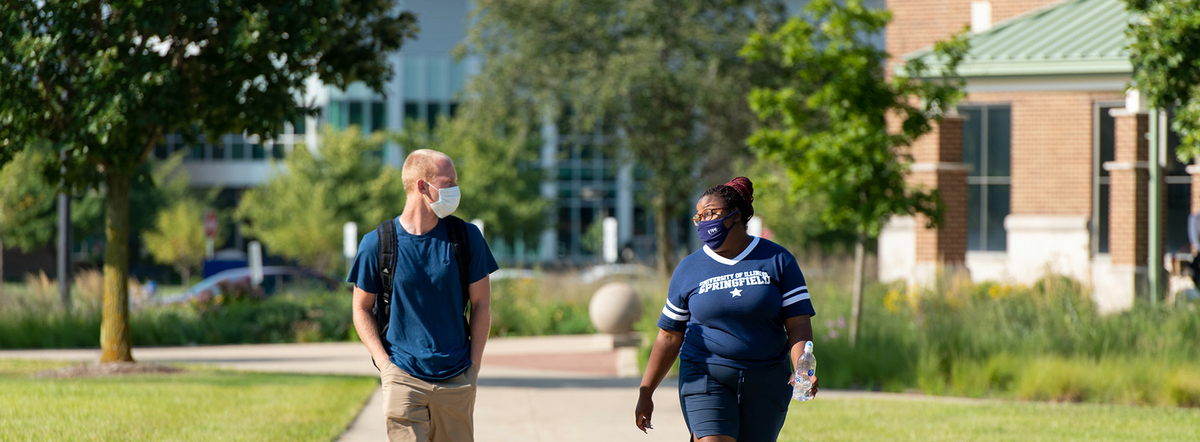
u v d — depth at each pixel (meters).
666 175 43.16
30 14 15.97
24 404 13.40
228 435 11.44
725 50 41.66
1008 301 21.14
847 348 19.25
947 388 17.61
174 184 73.88
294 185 61.38
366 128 90.88
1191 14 16.70
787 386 6.74
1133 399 16.00
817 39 21.14
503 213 66.31
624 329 26.69
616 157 44.84
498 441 12.17
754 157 48.16
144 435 11.25
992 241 33.12
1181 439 11.80
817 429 12.72
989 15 35.56
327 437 11.60
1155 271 21.72
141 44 16.86
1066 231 31.17
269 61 17.05
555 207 75.19
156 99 15.96
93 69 15.83
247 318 30.39
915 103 31.31
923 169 31.62
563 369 21.75
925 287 22.75
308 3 16.81
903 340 19.19
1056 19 33.38
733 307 6.59
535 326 32.31
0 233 49.72
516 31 42.47
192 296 32.84
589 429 13.08
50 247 71.56
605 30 41.72
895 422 13.34
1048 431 12.48
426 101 91.31
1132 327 18.61
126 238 18.95
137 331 28.30
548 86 41.81
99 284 30.52
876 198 20.39
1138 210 29.25
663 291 31.31
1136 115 29.36
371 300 6.90
